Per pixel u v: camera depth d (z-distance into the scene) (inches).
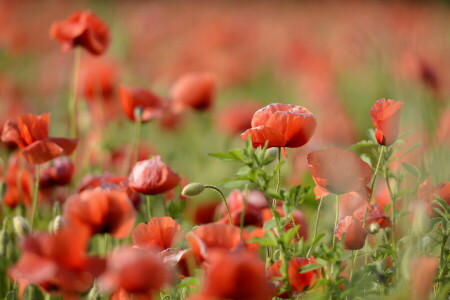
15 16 277.6
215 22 276.4
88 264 97.9
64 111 181.5
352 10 353.1
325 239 113.9
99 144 128.3
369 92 220.2
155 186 107.0
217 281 96.3
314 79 224.2
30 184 114.7
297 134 104.2
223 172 144.3
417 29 239.6
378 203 111.1
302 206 119.8
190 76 135.3
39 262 97.6
